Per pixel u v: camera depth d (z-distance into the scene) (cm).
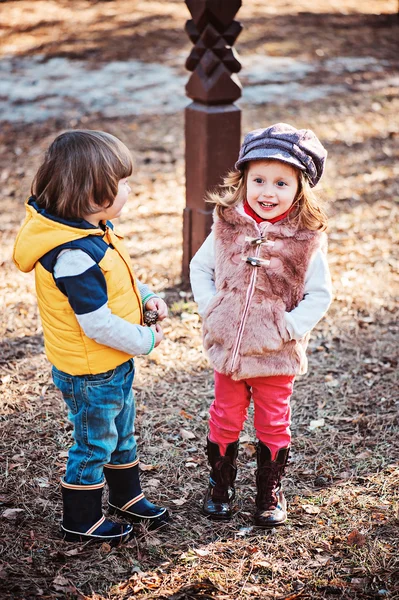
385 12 1409
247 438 329
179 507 279
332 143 829
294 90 1005
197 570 241
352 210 645
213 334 250
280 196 241
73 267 216
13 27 1249
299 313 243
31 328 432
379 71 1102
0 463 298
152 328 244
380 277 512
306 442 325
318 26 1299
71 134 221
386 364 399
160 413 346
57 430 326
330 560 246
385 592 230
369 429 336
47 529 260
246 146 244
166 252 552
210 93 439
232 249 251
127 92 983
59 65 1087
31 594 226
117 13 1336
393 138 850
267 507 266
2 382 366
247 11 1359
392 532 260
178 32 1237
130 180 711
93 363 229
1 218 621
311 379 384
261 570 242
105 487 290
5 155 776
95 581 235
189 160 469
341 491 287
